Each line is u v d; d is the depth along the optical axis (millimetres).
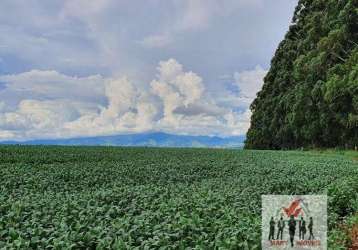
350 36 59938
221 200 14469
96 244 9734
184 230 10500
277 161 39625
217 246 9383
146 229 10523
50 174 24609
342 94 55781
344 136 61656
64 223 10742
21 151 45531
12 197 15859
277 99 82250
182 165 33156
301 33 80188
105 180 22906
